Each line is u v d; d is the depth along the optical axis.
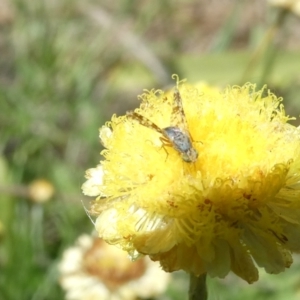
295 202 0.08
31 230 0.15
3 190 0.14
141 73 0.18
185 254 0.07
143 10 0.21
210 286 0.13
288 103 0.18
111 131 0.08
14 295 0.14
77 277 0.13
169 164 0.08
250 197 0.07
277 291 0.14
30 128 0.17
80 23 0.19
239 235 0.07
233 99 0.08
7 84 0.20
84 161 0.18
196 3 0.25
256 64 0.16
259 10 0.23
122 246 0.08
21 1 0.19
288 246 0.08
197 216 0.07
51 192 0.14
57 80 0.18
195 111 0.08
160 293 0.13
